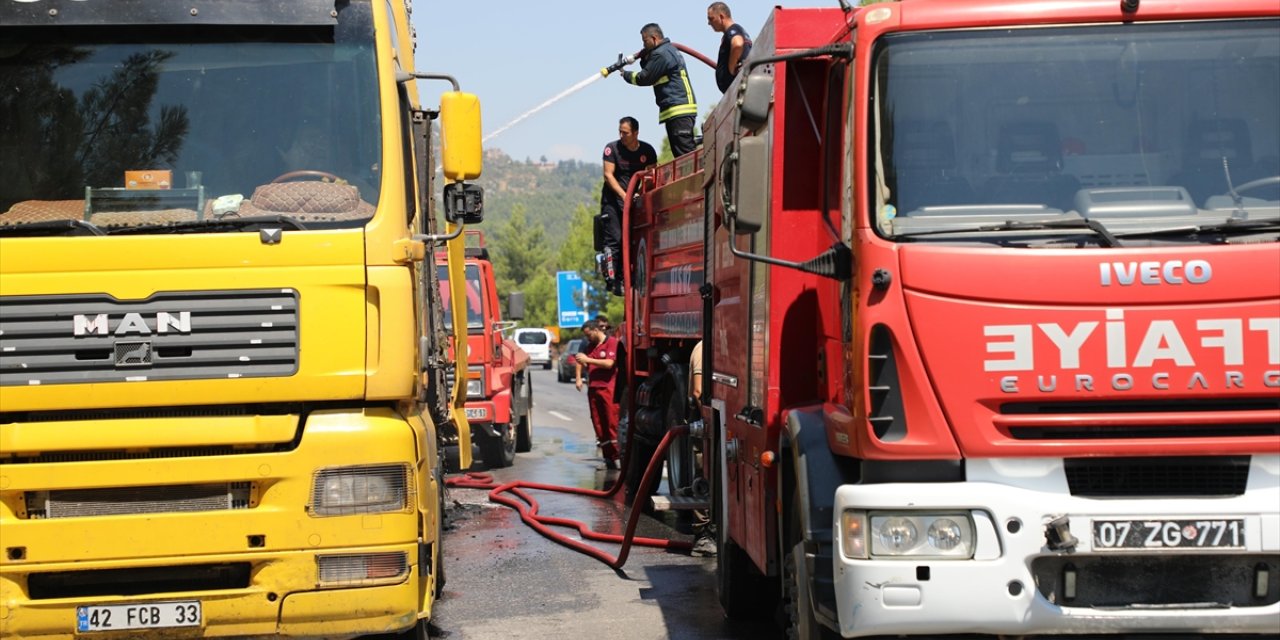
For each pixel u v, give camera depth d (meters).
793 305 6.79
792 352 6.80
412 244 6.53
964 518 5.31
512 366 18.75
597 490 15.24
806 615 6.01
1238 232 5.45
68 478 6.14
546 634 8.11
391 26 7.34
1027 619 5.25
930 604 5.27
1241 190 5.64
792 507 6.47
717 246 9.02
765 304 6.93
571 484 16.34
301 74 6.86
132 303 6.26
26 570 6.12
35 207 6.62
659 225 12.94
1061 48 5.84
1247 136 5.72
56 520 6.14
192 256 6.29
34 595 6.20
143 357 6.25
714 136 9.35
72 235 6.31
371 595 6.27
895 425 5.41
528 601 9.15
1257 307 5.27
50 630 6.14
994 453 5.32
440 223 9.04
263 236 6.32
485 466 18.56
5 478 6.13
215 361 6.28
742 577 8.25
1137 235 5.48
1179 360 5.27
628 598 9.21
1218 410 5.30
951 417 5.35
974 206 5.64
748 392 7.52
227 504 6.26
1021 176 5.69
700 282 10.96
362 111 6.80
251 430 6.25
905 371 5.40
